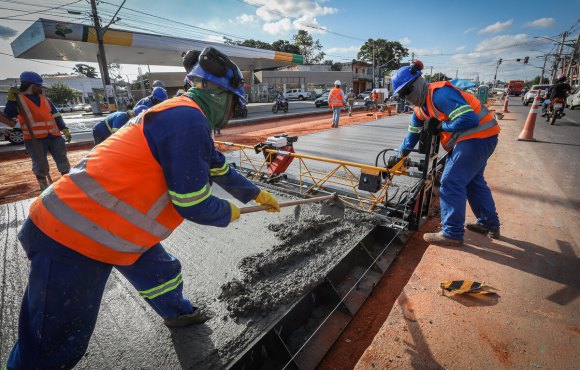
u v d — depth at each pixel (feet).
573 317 6.29
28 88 14.02
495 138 8.39
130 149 3.74
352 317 7.12
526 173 16.42
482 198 9.46
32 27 42.91
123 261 4.26
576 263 8.14
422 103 8.97
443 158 15.76
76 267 3.78
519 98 127.24
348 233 9.82
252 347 5.65
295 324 6.75
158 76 111.04
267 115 61.72
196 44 57.06
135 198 3.85
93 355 5.70
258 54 68.59
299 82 150.20
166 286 5.62
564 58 137.69
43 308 3.73
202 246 9.45
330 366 6.04
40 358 3.92
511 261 8.31
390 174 10.50
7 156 28.22
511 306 6.64
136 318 6.60
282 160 14.10
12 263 8.90
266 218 11.40
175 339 5.94
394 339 5.95
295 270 7.89
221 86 4.31
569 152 21.29
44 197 3.75
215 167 5.00
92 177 3.66
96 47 51.47
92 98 88.84
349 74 160.97
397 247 10.02
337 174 16.30
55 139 15.16
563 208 11.75
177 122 3.69
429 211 12.94
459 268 8.07
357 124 39.29
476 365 5.33
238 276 7.86
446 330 6.09
